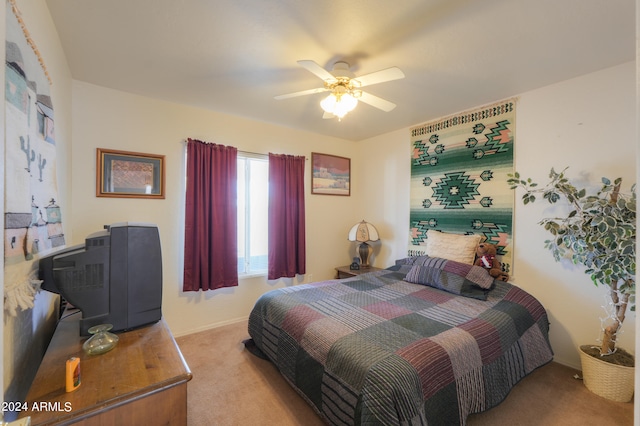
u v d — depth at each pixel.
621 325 1.87
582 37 1.66
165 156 2.66
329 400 1.44
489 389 1.53
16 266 0.90
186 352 2.42
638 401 0.47
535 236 2.38
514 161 2.50
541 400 1.82
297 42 1.73
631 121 1.95
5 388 0.86
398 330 1.62
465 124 2.85
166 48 1.80
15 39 0.92
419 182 3.30
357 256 4.07
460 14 1.47
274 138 3.36
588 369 1.92
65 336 1.31
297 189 3.49
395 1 1.39
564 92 2.22
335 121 3.23
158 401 1.00
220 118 2.97
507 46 1.76
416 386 1.23
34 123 1.10
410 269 2.85
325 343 1.56
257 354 2.32
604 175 2.04
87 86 2.29
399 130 3.55
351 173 4.13
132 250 1.40
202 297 2.89
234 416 1.69
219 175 2.88
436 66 2.00
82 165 2.27
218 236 2.87
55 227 1.39
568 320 2.21
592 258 1.85
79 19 1.53
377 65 1.98
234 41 1.72
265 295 2.37
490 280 2.34
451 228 2.97
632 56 1.87
